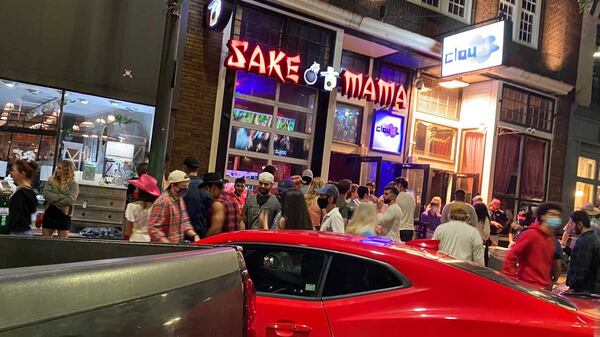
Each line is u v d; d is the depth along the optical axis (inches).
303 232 148.9
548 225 210.5
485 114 556.4
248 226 283.3
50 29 331.9
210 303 68.7
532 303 114.4
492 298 115.7
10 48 321.1
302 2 427.5
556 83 590.6
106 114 365.7
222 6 357.7
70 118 353.4
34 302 45.1
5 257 94.5
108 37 349.1
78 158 354.6
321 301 126.0
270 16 431.5
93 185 332.2
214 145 395.9
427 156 549.6
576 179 627.8
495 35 440.8
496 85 550.0
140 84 359.3
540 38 593.9
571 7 625.3
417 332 113.5
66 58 336.8
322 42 456.1
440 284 119.9
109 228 334.6
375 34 464.8
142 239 219.0
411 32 475.8
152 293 58.6
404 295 120.4
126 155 369.1
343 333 119.0
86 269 52.5
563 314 112.3
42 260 95.7
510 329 109.1
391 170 510.3
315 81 430.0
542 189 599.5
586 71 639.8
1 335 41.1
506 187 567.2
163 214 215.8
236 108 426.6
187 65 384.2
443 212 354.0
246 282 80.8
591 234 246.2
